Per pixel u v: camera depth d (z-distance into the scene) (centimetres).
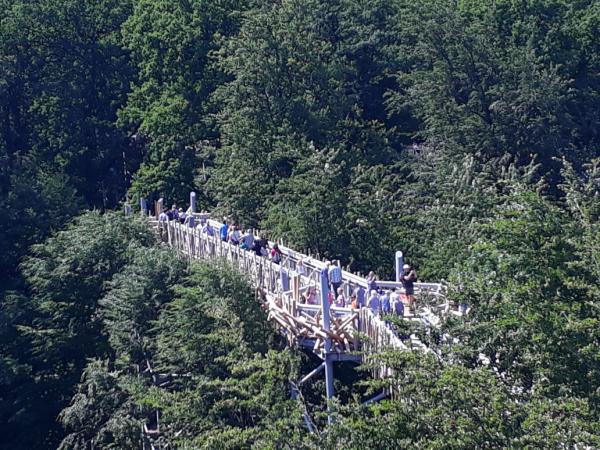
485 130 7962
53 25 9181
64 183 8000
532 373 2825
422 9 8700
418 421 2645
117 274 5425
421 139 9531
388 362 2783
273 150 6988
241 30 7888
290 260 5022
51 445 6031
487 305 2980
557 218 3091
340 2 9738
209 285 4394
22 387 6100
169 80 8606
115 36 9556
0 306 6694
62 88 9006
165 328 4662
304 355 4481
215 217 6925
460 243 5253
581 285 2897
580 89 8719
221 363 4012
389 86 9694
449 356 2872
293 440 2908
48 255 6212
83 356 5803
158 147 8419
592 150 8425
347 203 6041
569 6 8962
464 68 8312
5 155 8044
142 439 4356
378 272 5834
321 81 7756
